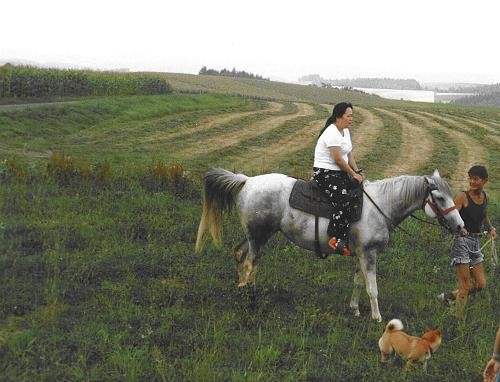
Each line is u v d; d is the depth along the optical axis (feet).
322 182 24.00
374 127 123.95
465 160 84.99
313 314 24.12
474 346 22.58
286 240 34.55
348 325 23.94
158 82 171.73
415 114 164.76
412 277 30.73
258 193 25.21
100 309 22.86
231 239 34.06
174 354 19.99
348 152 24.34
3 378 17.04
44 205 37.27
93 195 41.37
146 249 30.50
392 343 20.16
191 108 136.36
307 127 116.06
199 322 22.61
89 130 88.12
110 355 19.08
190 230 35.09
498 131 128.16
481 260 25.45
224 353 20.22
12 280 24.58
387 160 82.43
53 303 22.43
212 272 28.55
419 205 24.38
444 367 20.43
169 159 67.67
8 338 19.80
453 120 149.89
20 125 77.46
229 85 360.07
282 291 26.99
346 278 29.45
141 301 24.23
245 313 23.91
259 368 19.25
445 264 33.27
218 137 94.99
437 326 23.68
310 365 19.85
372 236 23.97
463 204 24.50
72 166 45.93
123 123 100.42
